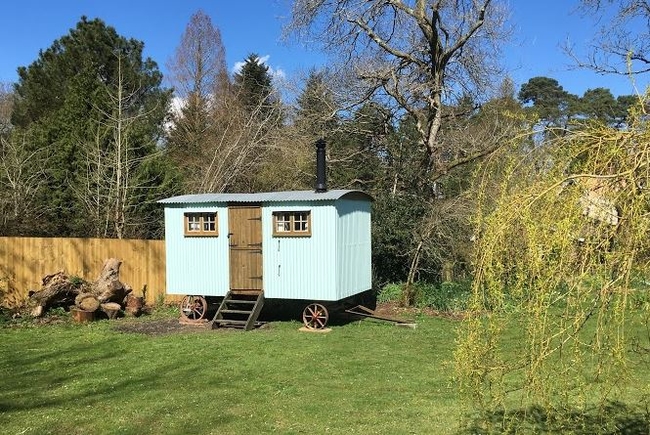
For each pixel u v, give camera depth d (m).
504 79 17.47
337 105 18.44
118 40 31.30
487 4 16.27
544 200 3.13
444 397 6.79
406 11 16.81
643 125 3.04
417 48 17.64
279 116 22.52
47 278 13.29
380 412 6.21
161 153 19.58
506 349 5.60
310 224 11.85
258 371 8.12
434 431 5.58
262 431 5.62
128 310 13.67
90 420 5.95
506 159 3.61
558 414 3.68
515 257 3.22
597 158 3.04
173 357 9.03
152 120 29.97
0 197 16.31
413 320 12.61
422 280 14.96
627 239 2.83
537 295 2.95
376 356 9.08
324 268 11.71
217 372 8.06
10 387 7.30
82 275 14.35
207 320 12.70
